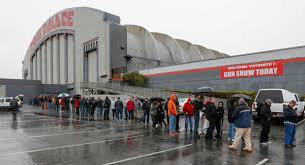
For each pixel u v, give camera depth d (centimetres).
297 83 2652
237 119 913
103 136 1238
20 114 2800
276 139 1156
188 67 3822
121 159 788
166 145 1006
